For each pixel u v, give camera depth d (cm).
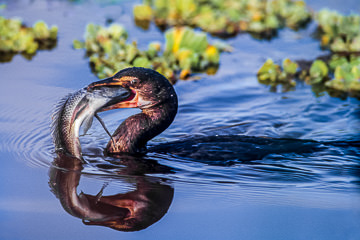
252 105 1330
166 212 841
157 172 964
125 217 823
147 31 1873
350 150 1052
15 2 2138
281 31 1959
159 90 1011
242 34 1925
